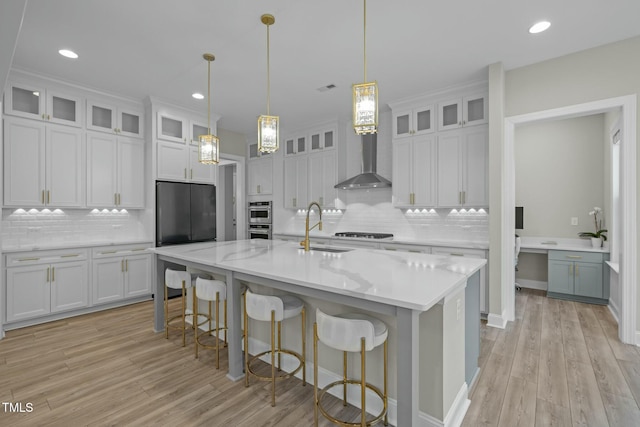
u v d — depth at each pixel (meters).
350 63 3.26
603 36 2.73
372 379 1.93
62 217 3.94
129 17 2.47
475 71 3.42
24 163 3.41
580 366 2.42
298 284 1.72
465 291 2.04
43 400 2.02
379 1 2.29
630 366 2.40
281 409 1.94
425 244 3.91
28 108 3.47
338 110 4.78
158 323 3.17
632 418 1.83
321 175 5.34
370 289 1.51
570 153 4.69
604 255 3.96
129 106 4.23
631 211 2.75
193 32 2.69
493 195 3.28
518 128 5.05
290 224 6.05
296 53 3.05
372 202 5.10
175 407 1.96
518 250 4.39
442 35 2.74
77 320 3.50
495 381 2.24
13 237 3.60
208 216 4.83
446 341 1.69
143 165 4.36
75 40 2.80
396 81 3.69
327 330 1.62
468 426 1.78
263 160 6.04
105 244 3.84
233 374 2.27
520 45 2.89
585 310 3.77
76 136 3.79
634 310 2.77
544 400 2.01
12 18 1.37
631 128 2.74
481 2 2.31
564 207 4.72
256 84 3.80
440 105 3.99
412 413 1.43
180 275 2.79
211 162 2.89
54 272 3.47
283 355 2.45
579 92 2.97
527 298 4.32
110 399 2.04
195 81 3.70
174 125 4.54
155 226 4.30
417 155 4.17
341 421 1.77
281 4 2.33
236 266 2.11
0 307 3.00
